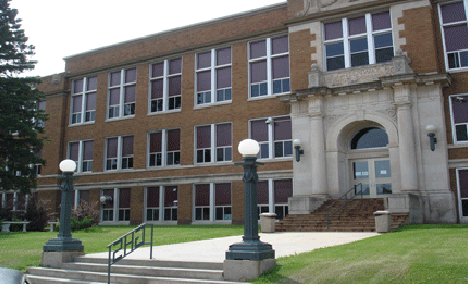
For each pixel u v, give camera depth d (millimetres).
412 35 21219
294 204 20438
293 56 23906
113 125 30344
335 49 23266
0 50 25719
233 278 8773
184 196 26828
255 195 9188
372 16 22609
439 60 21078
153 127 28688
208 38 27531
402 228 16469
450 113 20328
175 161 27875
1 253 13727
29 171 25609
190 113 27484
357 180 22344
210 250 12484
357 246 11469
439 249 9875
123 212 29312
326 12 23219
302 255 10312
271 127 24891
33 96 26031
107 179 29875
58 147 31969
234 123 25938
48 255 11797
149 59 29500
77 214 23469
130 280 9781
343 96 21703
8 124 23750
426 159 19609
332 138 21719
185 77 28078
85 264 11109
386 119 20625
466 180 19750
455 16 21297
